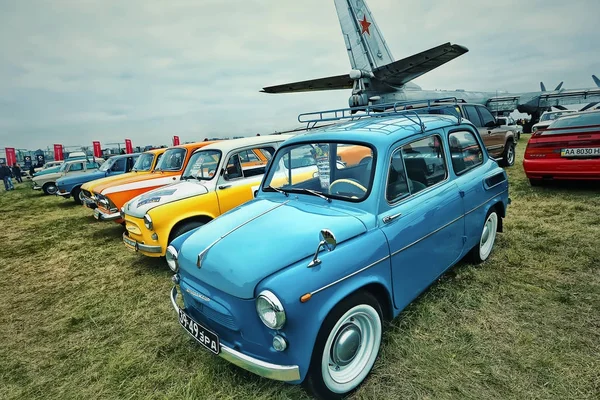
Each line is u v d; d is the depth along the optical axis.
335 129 3.02
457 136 3.34
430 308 2.97
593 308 2.82
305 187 2.95
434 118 3.32
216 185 4.84
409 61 12.95
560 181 7.27
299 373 1.89
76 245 6.56
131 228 4.75
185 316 2.42
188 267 2.35
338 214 2.40
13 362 2.89
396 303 2.45
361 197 2.45
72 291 4.34
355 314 2.15
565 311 2.82
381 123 3.03
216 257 2.18
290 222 2.37
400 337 2.63
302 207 2.63
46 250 6.38
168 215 4.41
